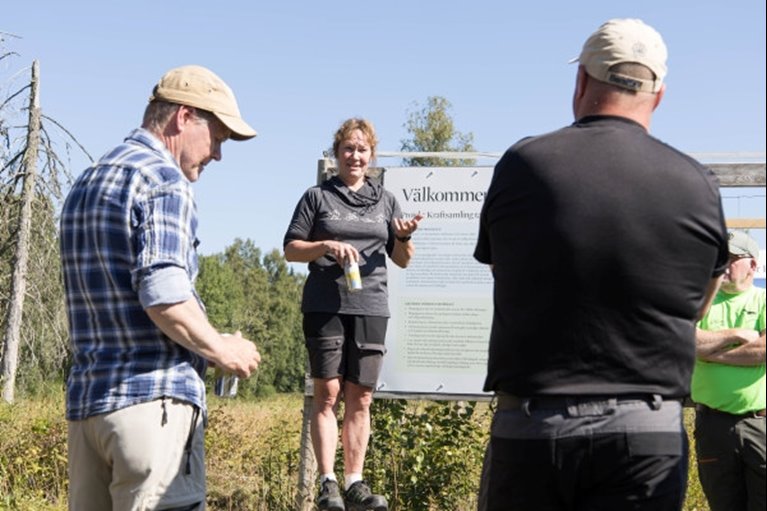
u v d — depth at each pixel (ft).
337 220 19.15
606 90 9.52
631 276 8.83
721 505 16.35
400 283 21.98
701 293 9.27
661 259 8.91
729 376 16.02
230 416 35.09
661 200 8.96
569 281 8.89
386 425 22.54
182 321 10.68
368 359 19.20
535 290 9.04
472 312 21.75
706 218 9.12
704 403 16.31
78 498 11.37
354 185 19.58
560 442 8.89
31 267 71.41
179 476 11.09
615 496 8.98
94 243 11.10
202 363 11.72
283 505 24.09
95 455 11.26
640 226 8.88
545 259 8.97
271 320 265.54
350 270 18.37
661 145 9.34
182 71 11.98
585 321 8.87
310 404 21.71
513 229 9.25
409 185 22.06
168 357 11.18
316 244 18.66
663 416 8.92
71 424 11.36
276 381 260.42
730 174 20.99
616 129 9.31
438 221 21.94
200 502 11.40
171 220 10.98
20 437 29.94
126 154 11.41
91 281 11.13
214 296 244.22
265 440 29.99
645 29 9.63
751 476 16.03
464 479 22.86
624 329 8.87
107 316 11.07
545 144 9.39
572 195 8.98
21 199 70.69
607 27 9.63
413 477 22.53
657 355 8.95
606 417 8.82
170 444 11.02
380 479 22.53
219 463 28.60
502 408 9.46
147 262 10.69
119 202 11.04
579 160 9.13
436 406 23.18
